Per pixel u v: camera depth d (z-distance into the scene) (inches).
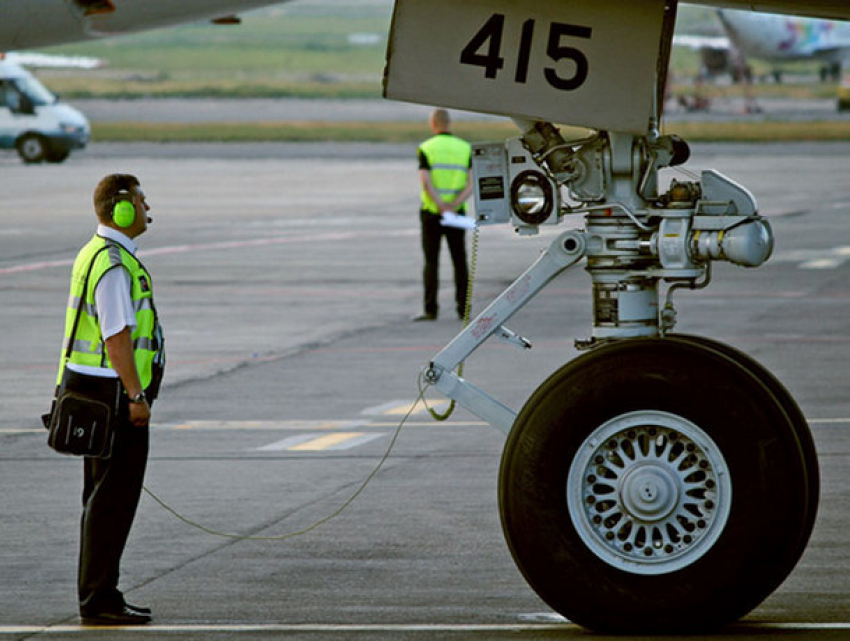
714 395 944.9
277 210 4874.5
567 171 1015.0
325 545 1200.8
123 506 1016.9
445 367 1029.8
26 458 1549.0
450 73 981.8
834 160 7047.2
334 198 5319.9
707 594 945.5
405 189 5698.8
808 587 1065.5
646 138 1013.8
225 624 999.6
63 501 1360.7
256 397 1866.4
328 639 962.7
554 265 1022.4
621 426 960.3
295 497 1362.0
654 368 951.6
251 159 7760.8
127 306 999.6
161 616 1021.8
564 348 2203.5
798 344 2199.8
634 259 1013.2
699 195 997.8
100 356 1005.2
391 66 983.6
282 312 2642.7
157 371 1035.3
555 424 961.5
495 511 1301.7
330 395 1875.0
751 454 941.8
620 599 953.5
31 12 1067.9
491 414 1021.2
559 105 977.5
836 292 2785.4
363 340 2326.5
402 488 1389.0
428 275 2518.5
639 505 957.2
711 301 2682.1
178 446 1590.8
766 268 3169.3
